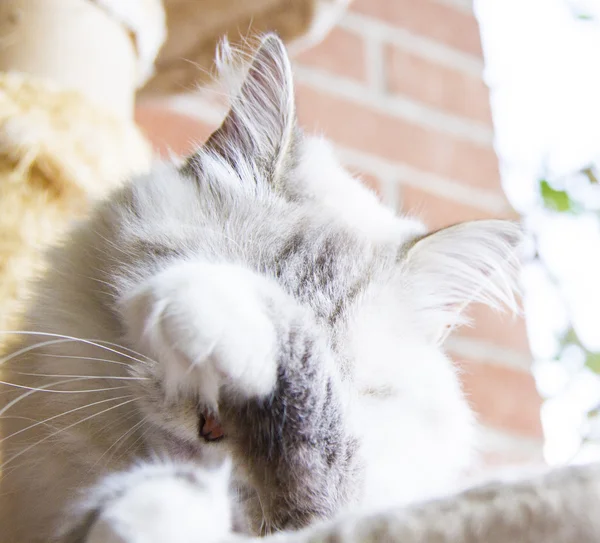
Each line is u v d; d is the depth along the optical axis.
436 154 0.91
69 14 0.59
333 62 0.87
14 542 0.41
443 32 0.95
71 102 0.57
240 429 0.34
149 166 0.51
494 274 0.51
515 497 0.23
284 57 0.45
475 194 0.92
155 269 0.39
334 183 0.48
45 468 0.41
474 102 0.95
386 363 0.41
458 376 0.52
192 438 0.36
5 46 0.58
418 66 0.92
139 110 0.77
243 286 0.35
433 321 0.47
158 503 0.31
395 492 0.38
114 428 0.39
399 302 0.44
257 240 0.41
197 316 0.31
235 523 0.36
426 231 0.49
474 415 0.57
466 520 0.23
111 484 0.35
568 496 0.23
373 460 0.38
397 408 0.41
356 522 0.25
